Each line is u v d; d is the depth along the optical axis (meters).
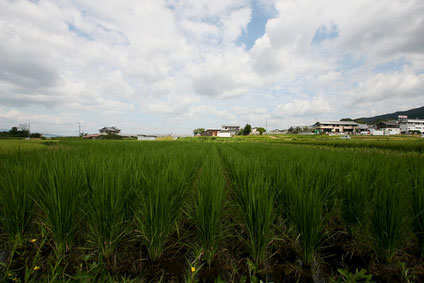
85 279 1.60
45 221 2.43
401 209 2.10
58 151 6.46
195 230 2.67
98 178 2.59
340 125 95.19
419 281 1.86
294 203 2.28
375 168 3.68
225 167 6.79
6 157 5.14
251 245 2.17
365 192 2.55
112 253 2.18
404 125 88.31
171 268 2.07
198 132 113.56
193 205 3.09
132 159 4.47
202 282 1.89
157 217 2.14
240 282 1.80
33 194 2.49
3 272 1.91
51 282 1.56
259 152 8.52
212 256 2.13
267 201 2.12
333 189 2.98
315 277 1.95
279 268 2.07
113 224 2.17
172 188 2.60
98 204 2.13
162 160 4.88
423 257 2.10
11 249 2.23
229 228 2.72
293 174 3.14
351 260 2.18
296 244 2.31
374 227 2.20
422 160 4.54
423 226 2.08
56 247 2.14
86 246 2.27
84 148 9.77
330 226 2.90
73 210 2.26
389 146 15.64
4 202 2.23
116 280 1.86
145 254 2.28
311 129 94.50
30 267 1.98
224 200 3.06
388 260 2.08
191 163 5.13
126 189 2.65
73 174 2.76
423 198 2.12
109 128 87.94
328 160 4.76
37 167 3.51
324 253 2.30
